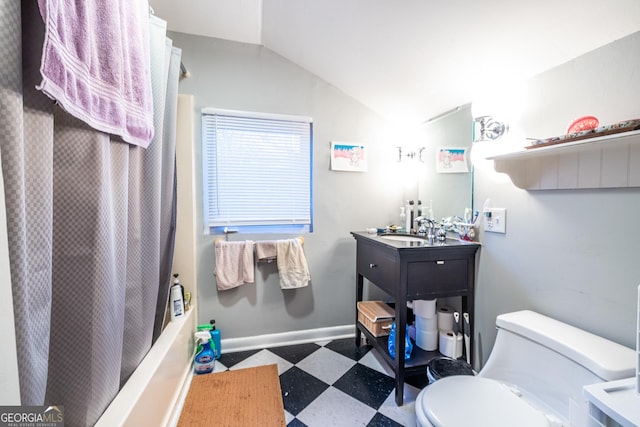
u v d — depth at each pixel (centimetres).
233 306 188
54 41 54
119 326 88
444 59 131
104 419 78
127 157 93
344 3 122
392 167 213
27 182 58
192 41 175
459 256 139
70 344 74
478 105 142
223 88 180
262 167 190
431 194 190
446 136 173
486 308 137
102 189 76
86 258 75
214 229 186
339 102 200
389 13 118
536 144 96
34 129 58
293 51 179
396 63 149
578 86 96
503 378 103
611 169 85
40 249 60
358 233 189
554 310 105
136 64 94
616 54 85
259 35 175
